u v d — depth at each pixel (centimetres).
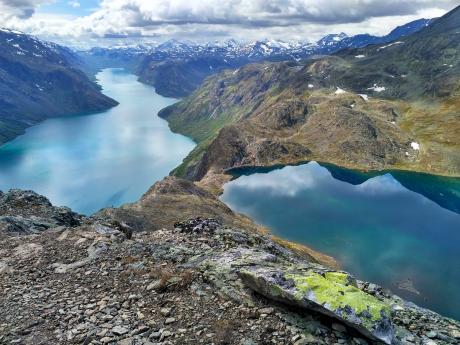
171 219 9744
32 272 2019
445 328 1669
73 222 3503
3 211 3378
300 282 1554
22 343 1391
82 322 1517
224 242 2405
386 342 1359
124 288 1772
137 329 1456
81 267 2027
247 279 1683
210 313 1558
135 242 2309
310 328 1441
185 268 1931
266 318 1510
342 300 1445
